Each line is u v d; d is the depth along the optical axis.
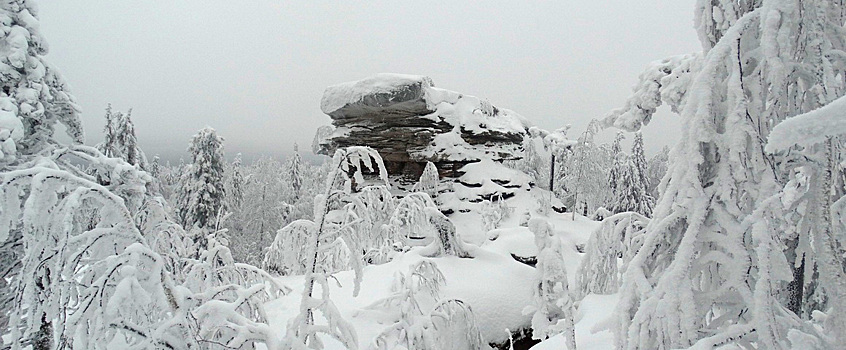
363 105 24.64
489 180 25.31
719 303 3.02
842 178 3.15
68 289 3.40
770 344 2.51
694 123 3.09
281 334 7.30
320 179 39.78
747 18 3.05
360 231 6.41
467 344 8.27
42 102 6.75
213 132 21.39
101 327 3.29
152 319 3.74
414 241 17.86
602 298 7.52
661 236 3.27
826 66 2.84
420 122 26.17
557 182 31.03
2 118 5.77
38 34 6.70
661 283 3.05
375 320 8.09
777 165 3.06
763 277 2.63
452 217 23.36
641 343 3.09
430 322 7.34
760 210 2.81
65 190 3.73
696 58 3.88
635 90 5.71
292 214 32.75
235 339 3.92
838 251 2.93
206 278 5.66
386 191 6.73
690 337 2.84
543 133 30.91
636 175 29.45
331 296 9.35
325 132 30.53
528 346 10.22
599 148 35.50
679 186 3.24
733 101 2.98
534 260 14.66
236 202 31.52
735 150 2.91
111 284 3.50
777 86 2.89
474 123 27.77
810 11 2.95
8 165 5.93
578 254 15.12
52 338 4.49
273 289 8.94
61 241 3.25
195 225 20.05
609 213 9.58
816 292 3.20
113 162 6.51
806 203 3.12
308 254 4.65
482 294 10.27
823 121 1.28
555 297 5.49
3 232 3.35
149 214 5.25
